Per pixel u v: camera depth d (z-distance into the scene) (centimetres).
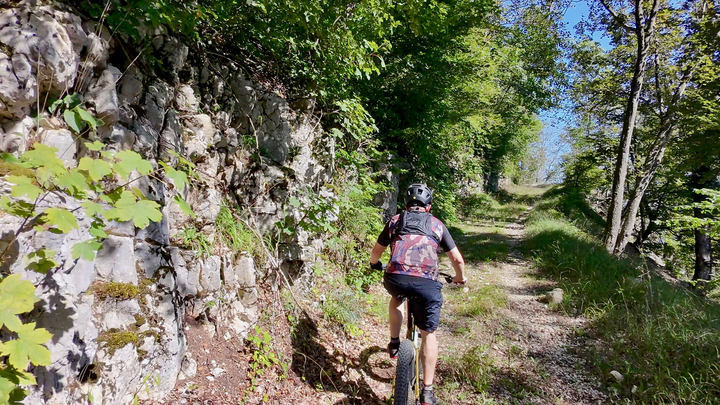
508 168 2895
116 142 243
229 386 283
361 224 657
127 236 243
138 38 266
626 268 790
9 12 189
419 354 316
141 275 248
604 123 1838
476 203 2036
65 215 159
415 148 1056
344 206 567
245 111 432
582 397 375
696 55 1243
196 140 330
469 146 1460
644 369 410
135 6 246
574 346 482
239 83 435
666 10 1257
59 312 186
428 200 342
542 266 880
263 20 459
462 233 1368
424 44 970
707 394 356
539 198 3033
